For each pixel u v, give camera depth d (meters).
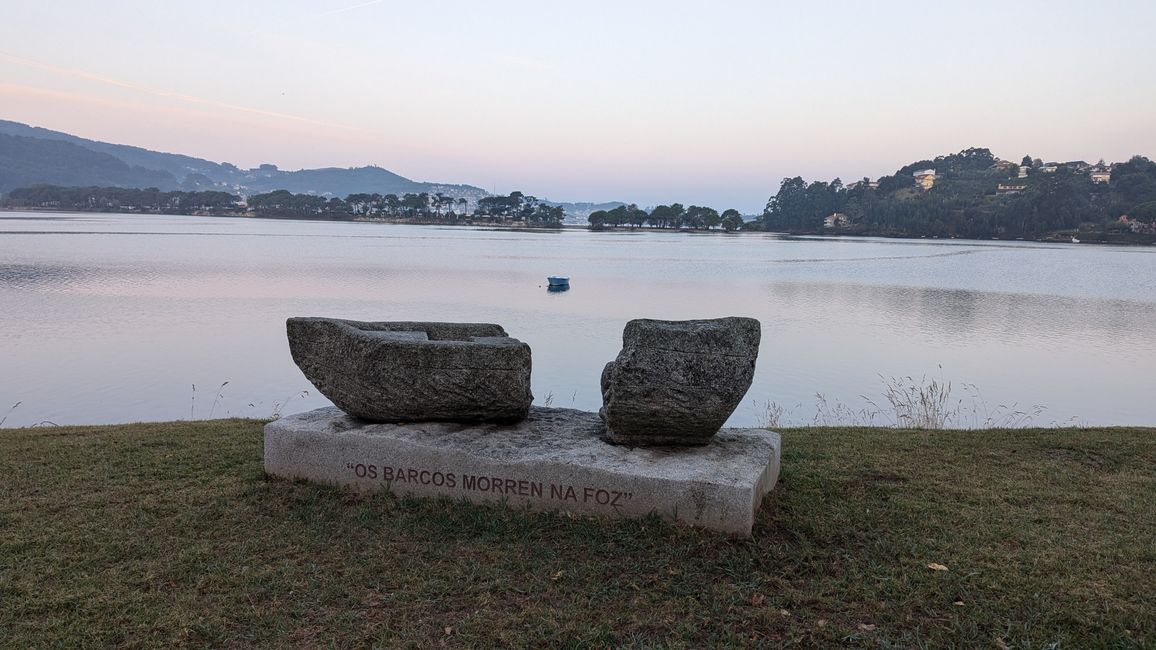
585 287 49.38
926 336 30.05
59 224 139.38
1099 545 5.23
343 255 77.31
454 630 4.15
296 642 4.04
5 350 23.27
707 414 5.74
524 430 6.38
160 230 127.31
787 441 8.70
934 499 6.29
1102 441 8.52
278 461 6.47
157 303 34.94
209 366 21.34
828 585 4.66
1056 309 39.78
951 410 17.84
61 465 7.07
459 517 5.62
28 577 4.68
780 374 22.05
